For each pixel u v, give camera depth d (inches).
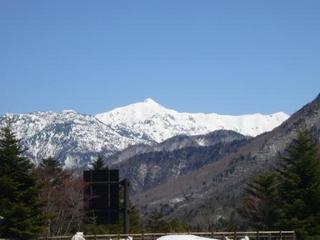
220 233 2613.2
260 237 2741.1
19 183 2699.3
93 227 3326.8
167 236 2116.1
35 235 2689.5
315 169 3228.3
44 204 2822.3
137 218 3722.9
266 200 3457.2
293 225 3105.3
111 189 2461.9
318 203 3184.1
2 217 2647.6
